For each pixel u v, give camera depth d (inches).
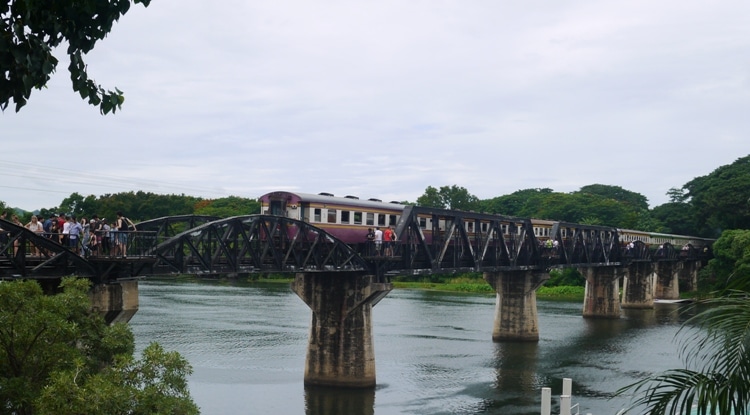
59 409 734.5
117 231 1277.1
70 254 1206.9
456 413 1878.7
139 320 3255.4
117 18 495.8
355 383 2137.1
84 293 978.1
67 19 479.8
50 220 1401.3
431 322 3683.6
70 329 856.3
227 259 1701.5
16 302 838.5
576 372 2429.9
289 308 3855.8
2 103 471.8
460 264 2630.4
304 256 2114.9
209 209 5723.4
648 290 4886.8
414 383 2231.8
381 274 2170.3
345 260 2057.1
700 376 480.7
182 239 1518.2
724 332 478.9
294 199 2145.7
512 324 3147.1
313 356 2183.8
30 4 432.1
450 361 2608.3
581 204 7426.2
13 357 842.8
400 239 2298.2
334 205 2212.1
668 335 3380.9
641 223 7101.4
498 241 3137.3
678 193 6939.0
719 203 5585.6
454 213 2549.2
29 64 452.8
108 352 924.6
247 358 2490.2
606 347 2994.6
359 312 2165.4
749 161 6240.2
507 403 1989.4
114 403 763.4
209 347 2652.6
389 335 3201.3
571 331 3545.8
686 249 5472.4
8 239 1219.9
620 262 4202.8
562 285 5979.3
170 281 5684.1
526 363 2598.4
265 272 1766.7
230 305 3946.9
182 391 861.8
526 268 3048.7
